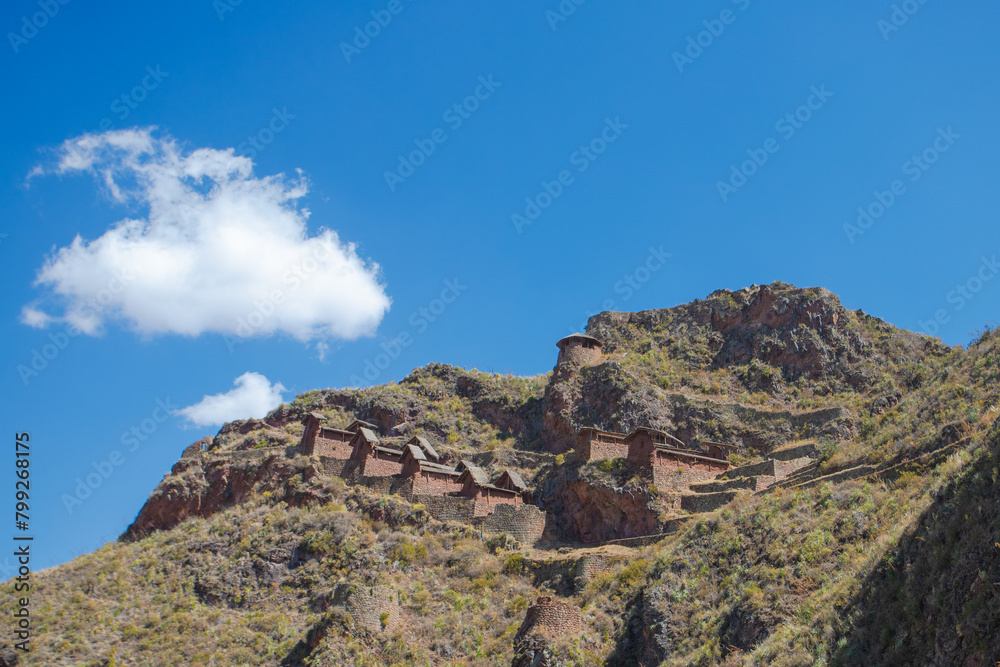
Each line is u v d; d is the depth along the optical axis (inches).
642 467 3184.1
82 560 3464.6
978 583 1296.8
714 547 2363.4
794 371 3996.1
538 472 3688.5
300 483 3663.9
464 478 3528.5
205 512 3873.0
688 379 4111.7
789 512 2322.8
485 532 3253.0
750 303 4431.6
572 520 3275.1
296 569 3152.1
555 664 2132.1
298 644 2659.9
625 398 3907.5
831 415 3503.9
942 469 1791.3
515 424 4591.5
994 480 1437.0
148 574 3218.5
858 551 1993.1
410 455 3686.0
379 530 3304.6
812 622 1724.9
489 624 2679.6
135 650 2770.7
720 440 3644.2
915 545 1568.7
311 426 3991.1
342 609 2620.6
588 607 2434.8
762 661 1718.8
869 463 2443.4
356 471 3718.0
